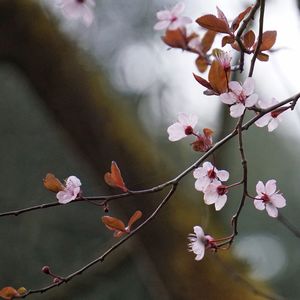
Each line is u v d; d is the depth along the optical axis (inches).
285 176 229.0
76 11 64.8
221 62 62.6
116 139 85.7
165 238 83.8
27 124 163.6
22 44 85.4
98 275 108.5
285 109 63.4
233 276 78.2
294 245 221.9
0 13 85.0
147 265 86.3
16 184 161.2
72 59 87.0
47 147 162.4
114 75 170.9
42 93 86.6
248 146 224.8
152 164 85.1
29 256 158.6
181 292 84.0
